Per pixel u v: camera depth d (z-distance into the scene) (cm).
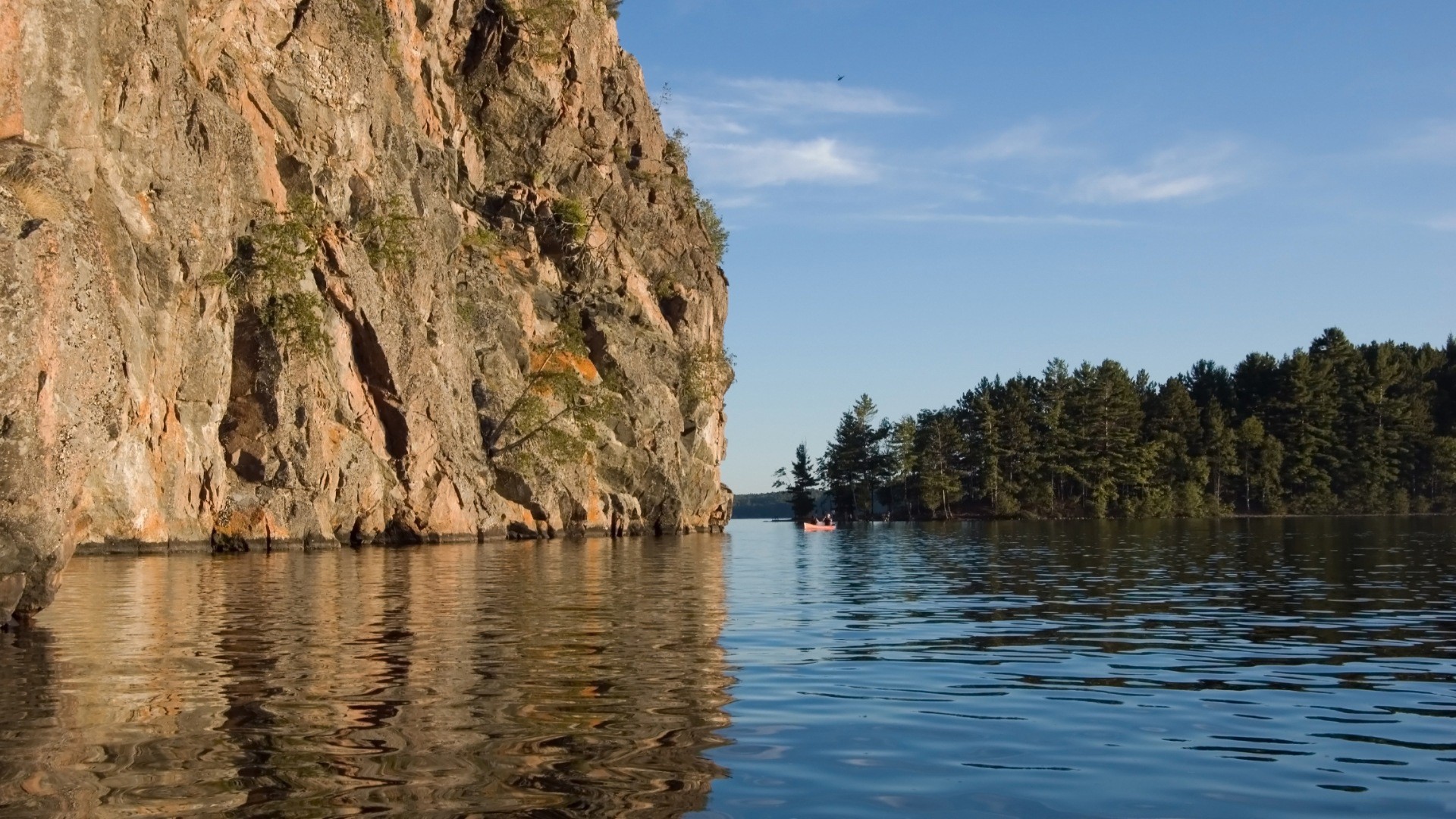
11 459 1584
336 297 5562
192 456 4600
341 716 1005
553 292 8244
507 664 1333
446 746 890
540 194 8544
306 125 5606
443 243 7075
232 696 1101
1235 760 879
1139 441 14162
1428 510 13875
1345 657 1453
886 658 1427
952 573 3391
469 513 6319
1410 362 14512
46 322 1628
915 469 14388
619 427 8181
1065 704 1105
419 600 2261
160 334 4372
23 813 696
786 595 2470
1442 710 1089
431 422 6094
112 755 854
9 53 2138
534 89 8556
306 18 5700
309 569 3409
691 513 9238
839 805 742
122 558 3947
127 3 4153
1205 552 4650
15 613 1705
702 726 980
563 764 838
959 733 967
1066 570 3509
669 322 9575
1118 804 755
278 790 755
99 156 4028
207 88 5009
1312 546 5131
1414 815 731
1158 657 1446
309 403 5091
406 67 7344
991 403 14788
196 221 4603
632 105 9900
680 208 10350
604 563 3916
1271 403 14038
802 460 15712
